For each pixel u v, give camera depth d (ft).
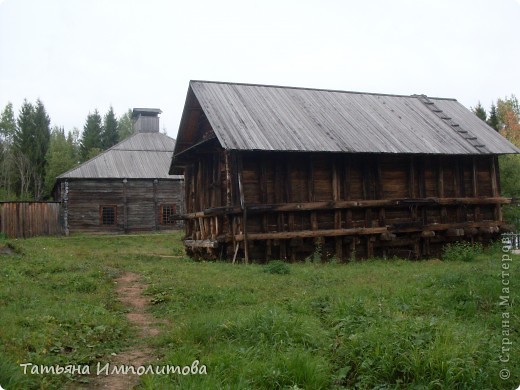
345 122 75.92
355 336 23.99
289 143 65.21
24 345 24.39
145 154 147.84
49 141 267.18
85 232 130.62
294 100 79.20
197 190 81.15
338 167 71.15
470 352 22.16
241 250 65.36
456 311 32.27
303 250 68.18
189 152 75.87
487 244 82.33
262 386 20.38
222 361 22.44
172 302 37.42
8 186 231.71
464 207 79.36
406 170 76.13
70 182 130.93
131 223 135.44
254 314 27.94
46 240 110.22
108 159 141.38
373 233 70.44
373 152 68.33
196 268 55.47
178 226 139.64
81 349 25.54
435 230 75.82
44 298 36.09
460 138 80.38
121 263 61.82
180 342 26.27
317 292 38.50
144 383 21.15
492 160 82.64
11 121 297.33
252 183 66.69
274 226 67.00
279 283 43.52
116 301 38.47
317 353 23.71
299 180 69.00
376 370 21.45
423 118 85.25
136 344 27.61
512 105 196.34
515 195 102.68
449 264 60.75
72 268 52.03
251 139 63.87
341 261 69.21
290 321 26.73
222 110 69.26
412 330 23.65
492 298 34.35
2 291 36.86
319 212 69.77
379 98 89.30
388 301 34.53
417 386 20.22
